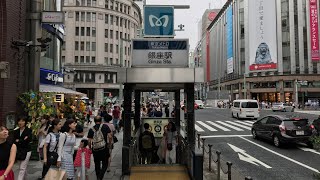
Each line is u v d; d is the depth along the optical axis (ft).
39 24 42.93
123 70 25.36
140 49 27.91
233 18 278.05
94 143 26.18
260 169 34.19
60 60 76.79
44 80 60.59
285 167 35.12
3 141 18.49
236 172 32.24
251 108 105.91
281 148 48.39
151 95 211.61
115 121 63.82
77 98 67.51
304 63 229.45
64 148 22.29
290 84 230.07
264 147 49.32
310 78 226.99
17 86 39.55
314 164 36.68
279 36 236.02
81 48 219.00
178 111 41.86
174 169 28.55
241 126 83.30
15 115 38.04
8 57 37.01
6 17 36.27
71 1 217.15
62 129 23.15
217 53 344.28
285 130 47.65
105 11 225.97
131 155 28.35
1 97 35.63
